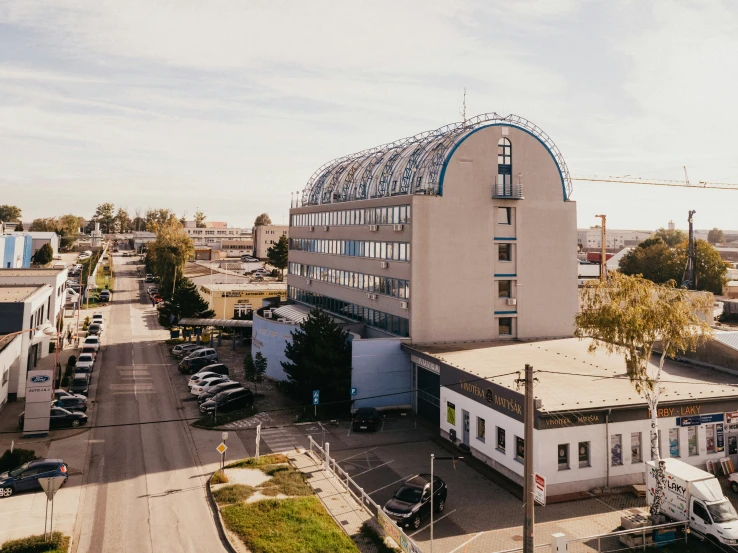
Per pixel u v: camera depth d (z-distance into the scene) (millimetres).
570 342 43500
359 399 39031
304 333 43250
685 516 22641
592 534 22750
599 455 27062
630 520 22750
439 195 42500
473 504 25734
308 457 31703
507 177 44375
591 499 26094
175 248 93312
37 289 51312
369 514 24438
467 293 43281
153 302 95875
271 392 45969
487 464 30516
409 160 47344
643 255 104562
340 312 55938
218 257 166125
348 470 29875
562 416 26250
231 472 28953
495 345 41969
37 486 26578
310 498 25781
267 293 77125
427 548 21625
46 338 51969
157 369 52812
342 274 55688
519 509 25188
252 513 23891
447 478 28781
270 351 50656
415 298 41969
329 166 67375
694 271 91500
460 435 33250
